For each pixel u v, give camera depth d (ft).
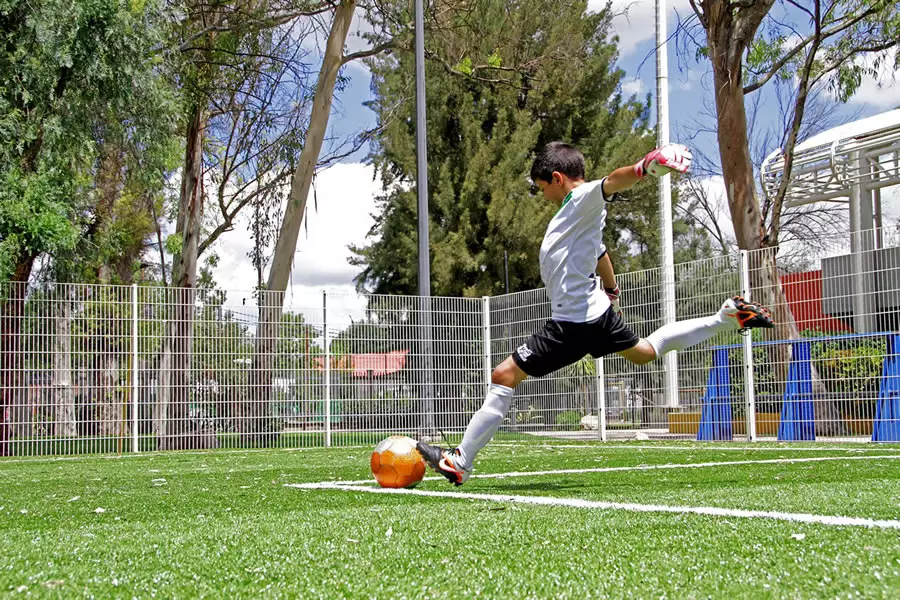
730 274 32.45
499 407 12.99
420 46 44.55
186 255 57.72
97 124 41.45
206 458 28.71
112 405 34.42
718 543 6.84
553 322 12.82
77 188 45.80
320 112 48.60
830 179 47.62
